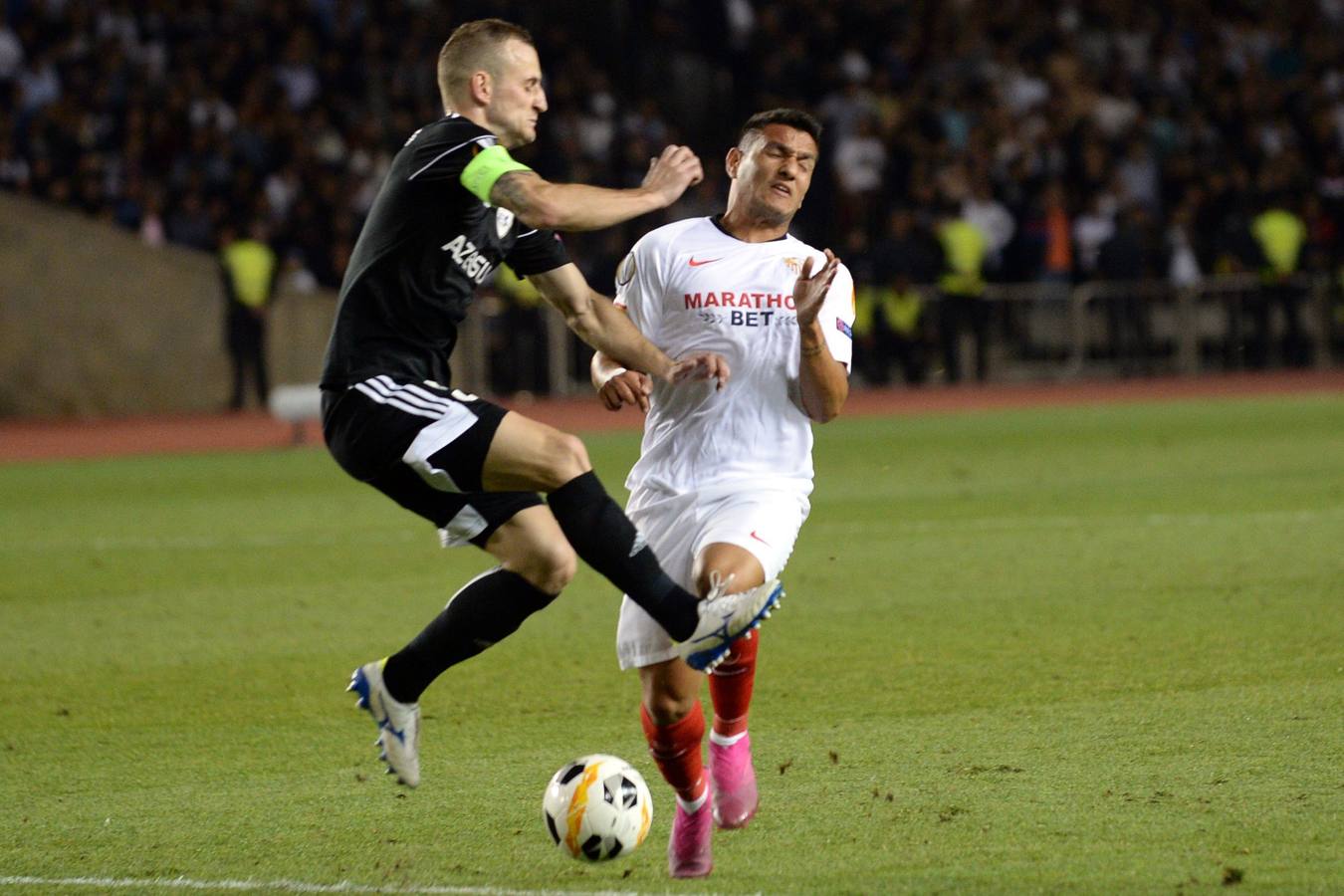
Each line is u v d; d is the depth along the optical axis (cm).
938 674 2300
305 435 6756
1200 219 9150
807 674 2330
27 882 1548
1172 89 9994
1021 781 1777
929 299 8444
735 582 1537
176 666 2514
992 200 8806
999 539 3519
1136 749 1883
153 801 1819
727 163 1755
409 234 1611
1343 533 3438
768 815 1702
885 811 1692
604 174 8538
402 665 1614
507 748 2008
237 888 1517
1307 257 9006
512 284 7856
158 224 7762
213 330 7644
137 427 7206
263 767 1952
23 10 8044
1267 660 2306
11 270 7344
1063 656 2380
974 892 1447
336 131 8400
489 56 1662
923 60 9825
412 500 1628
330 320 7894
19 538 3997
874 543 3519
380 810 1764
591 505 1559
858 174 8800
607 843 1540
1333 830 1573
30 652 2642
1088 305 8625
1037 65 9888
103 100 7900
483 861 1589
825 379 1628
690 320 1686
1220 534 3484
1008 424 6625
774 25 9881
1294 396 7706
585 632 2695
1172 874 1471
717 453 1667
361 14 8812
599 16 10200
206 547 3775
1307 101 9881
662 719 1555
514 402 7919
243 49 8350
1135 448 5444
